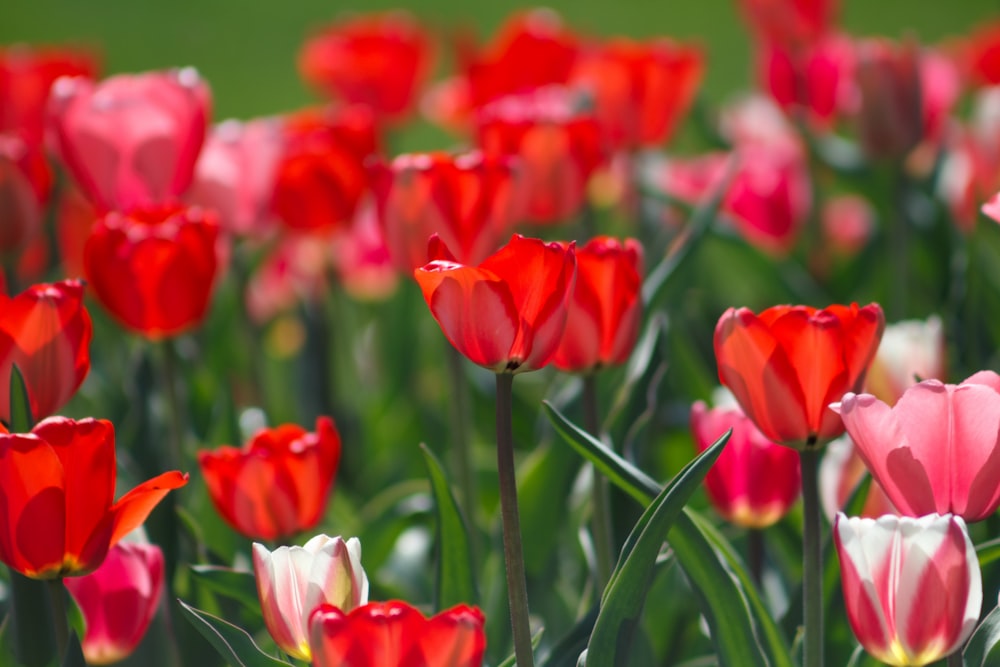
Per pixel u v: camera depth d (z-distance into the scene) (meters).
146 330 2.01
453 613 1.67
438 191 1.98
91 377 2.64
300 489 1.91
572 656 1.83
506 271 1.71
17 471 1.72
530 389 2.63
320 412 2.63
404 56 2.91
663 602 2.04
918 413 1.71
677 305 2.69
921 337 2.06
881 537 1.70
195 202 2.29
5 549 1.74
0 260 2.13
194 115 2.11
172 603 1.97
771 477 1.93
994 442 1.71
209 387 2.29
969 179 2.50
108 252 1.98
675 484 1.73
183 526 1.97
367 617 1.67
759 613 1.82
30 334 1.82
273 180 2.33
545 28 2.70
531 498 2.06
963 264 2.20
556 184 2.18
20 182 2.10
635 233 2.87
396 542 2.17
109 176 2.11
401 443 2.69
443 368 2.88
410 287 2.84
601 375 2.14
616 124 2.68
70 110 2.10
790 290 2.71
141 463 2.13
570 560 2.22
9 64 2.44
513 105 2.27
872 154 2.43
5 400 1.83
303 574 1.74
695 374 2.40
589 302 1.85
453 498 1.88
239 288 2.50
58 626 1.76
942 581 1.69
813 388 1.75
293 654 1.75
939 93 2.85
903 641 1.70
